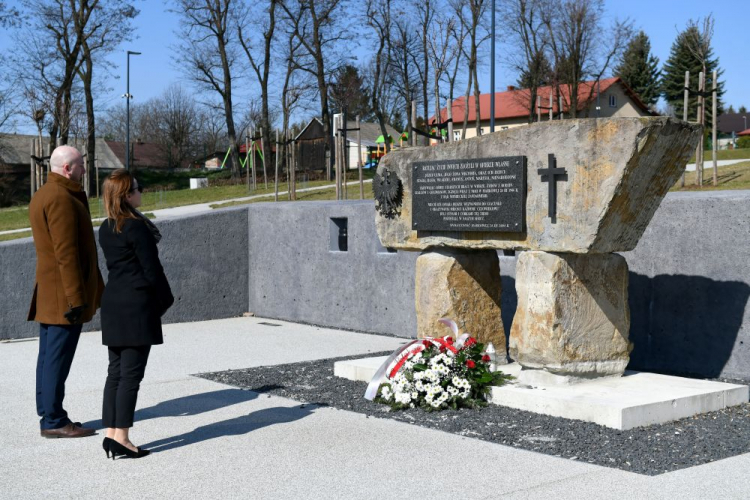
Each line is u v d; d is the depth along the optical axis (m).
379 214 8.48
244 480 5.01
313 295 12.74
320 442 5.87
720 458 5.40
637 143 6.39
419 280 8.09
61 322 6.02
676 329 8.45
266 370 8.84
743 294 7.94
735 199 7.98
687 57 67.38
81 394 7.66
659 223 8.55
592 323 7.09
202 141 83.38
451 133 12.48
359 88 51.28
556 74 46.38
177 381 8.27
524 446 5.73
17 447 5.85
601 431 6.07
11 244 11.48
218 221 13.42
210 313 13.37
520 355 7.07
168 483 4.97
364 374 8.09
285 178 37.47
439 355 6.97
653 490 4.71
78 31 40.22
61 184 6.05
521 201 7.11
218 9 46.25
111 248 5.55
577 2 45.38
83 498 4.71
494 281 8.22
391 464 5.31
